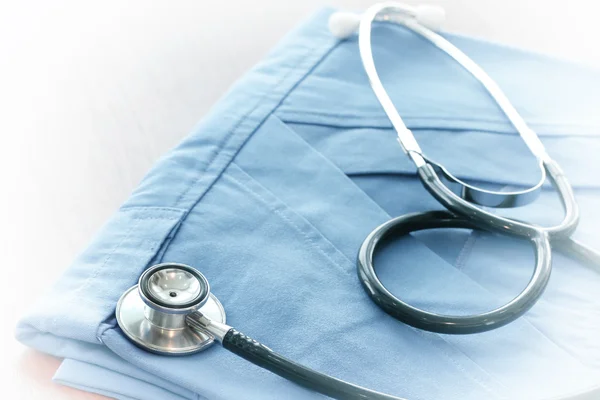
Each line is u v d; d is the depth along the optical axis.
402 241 0.83
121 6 1.33
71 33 1.27
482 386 0.69
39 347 0.71
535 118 1.01
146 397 0.67
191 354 0.68
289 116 0.95
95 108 1.11
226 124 0.92
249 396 0.66
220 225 0.80
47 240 0.90
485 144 0.96
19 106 1.10
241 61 1.23
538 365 0.72
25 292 0.83
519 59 1.12
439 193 0.81
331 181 0.88
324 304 0.75
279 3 1.37
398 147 0.94
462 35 1.14
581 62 1.12
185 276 0.69
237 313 0.73
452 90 1.04
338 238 0.82
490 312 0.71
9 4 1.31
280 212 0.83
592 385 0.66
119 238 0.78
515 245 0.85
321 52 1.06
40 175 0.99
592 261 0.80
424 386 0.69
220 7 1.35
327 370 0.69
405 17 1.14
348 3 1.38
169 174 0.85
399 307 0.72
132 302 0.71
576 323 0.77
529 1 1.46
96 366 0.69
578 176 0.94
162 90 1.16
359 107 0.98
